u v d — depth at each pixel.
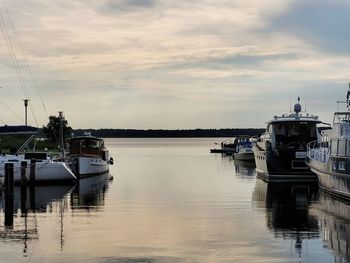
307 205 27.09
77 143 48.09
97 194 32.81
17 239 19.39
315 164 33.75
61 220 23.27
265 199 29.58
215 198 30.12
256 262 16.09
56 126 75.88
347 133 29.94
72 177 39.41
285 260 16.28
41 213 25.48
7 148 59.78
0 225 22.23
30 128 39.62
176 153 112.75
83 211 25.84
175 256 16.86
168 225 21.75
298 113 41.84
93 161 45.84
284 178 39.72
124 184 39.06
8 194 31.16
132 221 22.75
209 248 17.81
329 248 17.66
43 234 20.25
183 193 32.66
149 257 16.78
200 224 21.92
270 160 39.84
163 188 35.69
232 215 24.16
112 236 19.70
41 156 40.72
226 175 47.09
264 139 42.81
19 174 37.91
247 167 59.25
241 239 19.06
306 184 37.78
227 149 105.62
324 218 23.16
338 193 29.38
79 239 19.28
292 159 39.53
